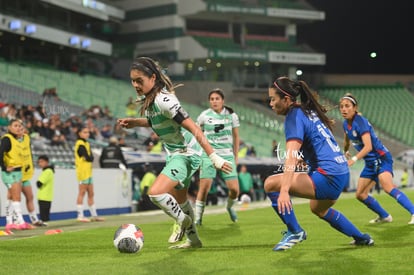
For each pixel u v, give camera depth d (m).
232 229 20.08
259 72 102.75
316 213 13.52
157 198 13.01
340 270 10.73
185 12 97.69
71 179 33.47
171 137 13.25
